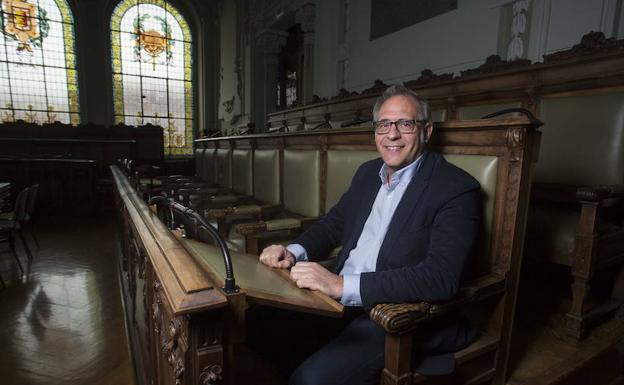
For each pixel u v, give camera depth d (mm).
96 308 2992
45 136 10070
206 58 12797
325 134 2641
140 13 12023
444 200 1291
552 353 1767
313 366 1206
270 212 3016
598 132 2240
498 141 1411
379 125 1468
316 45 7391
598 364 1779
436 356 1292
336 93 6844
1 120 10766
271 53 10227
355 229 1604
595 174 2250
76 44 11242
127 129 10484
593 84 2439
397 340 1130
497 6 4004
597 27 3207
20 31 10641
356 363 1207
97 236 5332
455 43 4551
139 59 12211
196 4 12469
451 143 1612
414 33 5109
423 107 1460
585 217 1809
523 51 3867
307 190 2732
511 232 1378
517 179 1353
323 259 2037
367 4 5977
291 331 1588
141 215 1750
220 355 898
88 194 6523
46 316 2852
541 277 2594
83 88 11445
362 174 1743
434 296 1153
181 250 1157
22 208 4027
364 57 6102
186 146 13328
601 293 2268
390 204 1493
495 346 1423
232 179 4344
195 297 835
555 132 2461
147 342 1642
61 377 2109
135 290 2207
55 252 4531
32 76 10953
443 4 4672
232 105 11688
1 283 3396
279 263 1466
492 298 1443
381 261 1382
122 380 2078
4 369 2178
